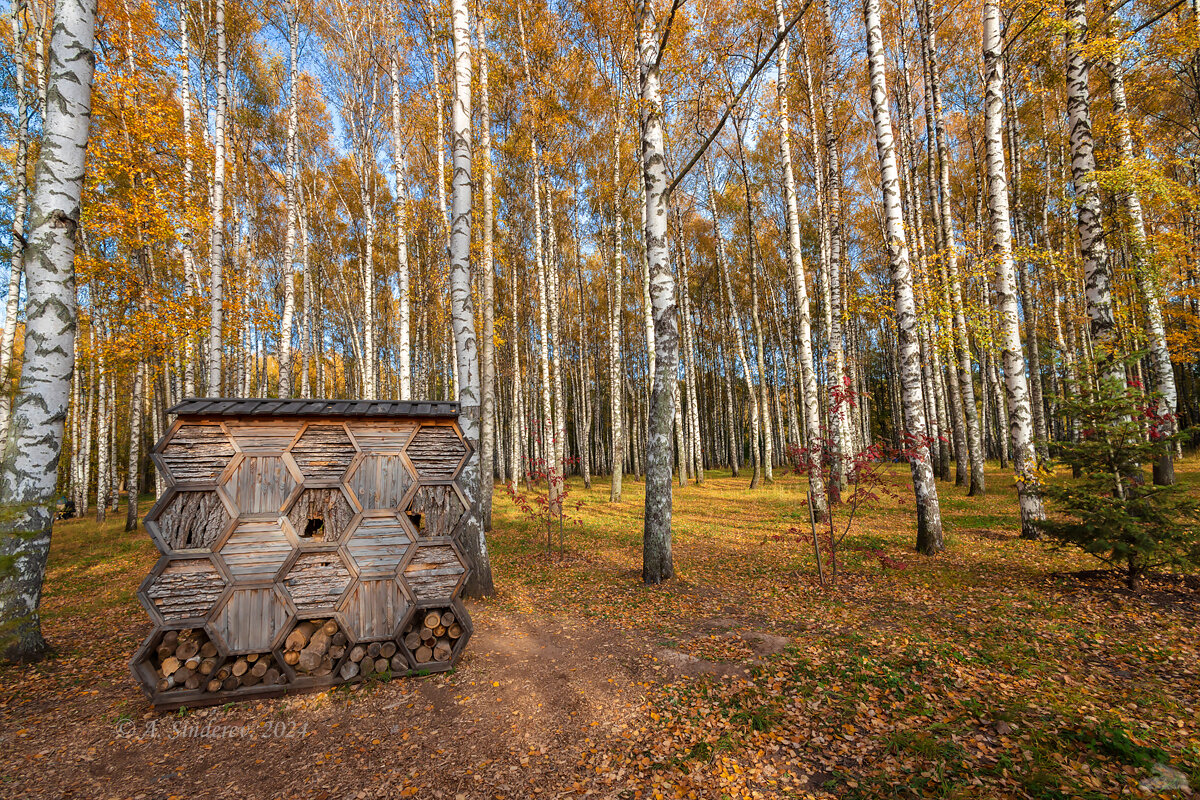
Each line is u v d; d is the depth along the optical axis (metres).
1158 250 11.30
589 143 19.16
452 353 25.62
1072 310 17.58
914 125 17.78
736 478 26.62
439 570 4.78
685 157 21.53
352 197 21.53
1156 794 2.62
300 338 28.44
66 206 5.05
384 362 32.44
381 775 3.20
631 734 3.61
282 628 4.29
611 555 10.01
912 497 14.80
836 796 2.86
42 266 4.93
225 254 16.12
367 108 17.08
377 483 4.68
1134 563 5.86
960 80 16.45
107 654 5.19
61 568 9.87
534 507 17.00
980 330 9.03
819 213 16.39
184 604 4.10
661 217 7.84
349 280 27.81
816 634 5.23
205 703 4.08
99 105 9.96
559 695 4.22
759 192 23.83
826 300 18.06
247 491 4.34
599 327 35.12
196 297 11.70
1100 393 6.27
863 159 20.69
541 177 19.20
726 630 5.57
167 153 10.66
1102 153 10.97
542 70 15.97
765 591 7.06
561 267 27.94
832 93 14.99
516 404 22.61
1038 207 17.84
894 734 3.36
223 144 11.36
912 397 8.48
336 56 16.36
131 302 11.58
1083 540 6.02
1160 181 9.00
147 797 3.01
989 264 9.20
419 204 20.38
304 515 4.48
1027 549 8.05
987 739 3.22
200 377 21.08
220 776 3.22
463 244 7.66
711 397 45.94
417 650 4.69
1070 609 5.45
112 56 10.70
